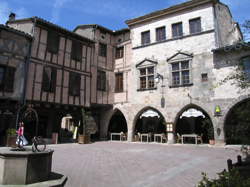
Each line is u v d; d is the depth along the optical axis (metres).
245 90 11.98
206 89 13.41
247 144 3.75
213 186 2.69
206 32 14.05
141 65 16.64
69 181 5.14
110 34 18.70
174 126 14.44
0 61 11.80
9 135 11.01
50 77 13.88
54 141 14.02
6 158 4.51
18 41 12.66
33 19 13.44
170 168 6.64
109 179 5.39
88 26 17.67
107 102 17.39
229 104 12.42
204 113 14.12
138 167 6.78
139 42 17.19
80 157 8.55
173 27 15.74
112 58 18.45
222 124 12.52
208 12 14.23
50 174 5.46
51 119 15.21
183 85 14.35
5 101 11.77
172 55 15.19
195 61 14.15
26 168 4.52
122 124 19.08
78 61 15.76
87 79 16.16
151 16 16.61
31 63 13.07
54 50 14.35
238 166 5.34
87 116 15.06
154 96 15.53
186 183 5.05
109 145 13.34
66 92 14.63
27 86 12.69
